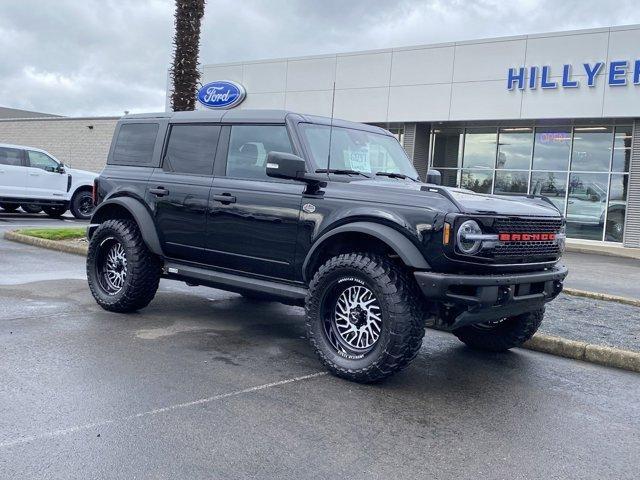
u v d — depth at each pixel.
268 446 3.66
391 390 4.82
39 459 3.32
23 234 12.74
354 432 3.96
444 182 22.52
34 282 8.29
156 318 6.68
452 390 4.95
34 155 17.56
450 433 4.05
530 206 5.31
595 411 4.67
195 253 6.12
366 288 4.83
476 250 4.56
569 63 18.59
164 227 6.30
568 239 20.20
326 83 23.16
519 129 20.95
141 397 4.30
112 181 6.87
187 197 6.09
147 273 6.52
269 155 5.10
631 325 7.27
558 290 5.40
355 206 4.98
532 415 4.49
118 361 5.06
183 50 12.20
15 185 17.08
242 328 6.49
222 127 6.12
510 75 19.52
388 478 3.37
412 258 4.58
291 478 3.29
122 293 6.58
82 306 6.98
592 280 11.73
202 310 7.25
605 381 5.50
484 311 4.62
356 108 22.56
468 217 4.55
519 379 5.39
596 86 18.22
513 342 5.97
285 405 4.34
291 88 23.92
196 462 3.40
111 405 4.12
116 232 6.59
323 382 4.88
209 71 25.78
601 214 19.58
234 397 4.43
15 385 4.38
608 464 3.72
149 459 3.40
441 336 6.90
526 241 4.94
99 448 3.49
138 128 6.93
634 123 18.52
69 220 18.50
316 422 4.07
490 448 3.86
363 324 4.91
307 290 5.37
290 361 5.39
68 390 4.34
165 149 6.57
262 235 5.55
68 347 5.36
